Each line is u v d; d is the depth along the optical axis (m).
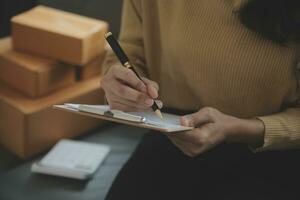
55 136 1.53
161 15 1.04
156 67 1.14
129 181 1.06
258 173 1.03
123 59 0.99
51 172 1.35
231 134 0.93
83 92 1.58
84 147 1.48
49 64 1.53
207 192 1.04
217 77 0.99
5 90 1.55
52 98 1.53
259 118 0.97
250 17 0.90
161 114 0.92
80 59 1.54
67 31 1.54
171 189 1.04
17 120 1.47
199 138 0.89
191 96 1.08
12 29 1.58
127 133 1.56
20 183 1.32
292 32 0.89
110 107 0.92
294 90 0.99
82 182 1.33
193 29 0.98
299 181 1.02
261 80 0.96
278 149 1.01
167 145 1.12
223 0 0.93
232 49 0.95
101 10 1.76
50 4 1.86
